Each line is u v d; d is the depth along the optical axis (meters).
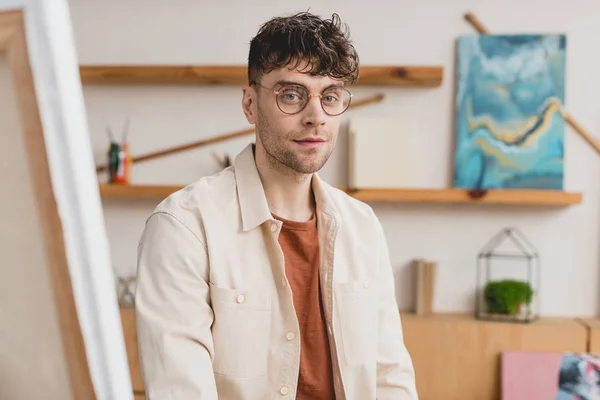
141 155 3.47
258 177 1.55
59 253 0.43
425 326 3.20
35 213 0.43
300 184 1.58
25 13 0.40
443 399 3.19
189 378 1.29
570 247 3.40
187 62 3.45
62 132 0.42
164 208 1.47
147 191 3.30
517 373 3.13
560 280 3.41
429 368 3.19
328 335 1.61
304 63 1.43
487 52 3.36
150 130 3.47
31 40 0.40
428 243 3.43
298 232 1.58
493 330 3.18
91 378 0.46
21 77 0.41
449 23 3.39
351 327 1.60
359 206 1.73
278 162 1.53
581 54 3.38
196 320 1.38
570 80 3.39
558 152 3.35
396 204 3.43
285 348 1.51
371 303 1.64
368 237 1.69
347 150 3.42
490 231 3.43
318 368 1.60
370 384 1.62
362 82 3.34
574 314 3.41
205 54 3.44
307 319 1.59
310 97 1.45
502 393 3.12
